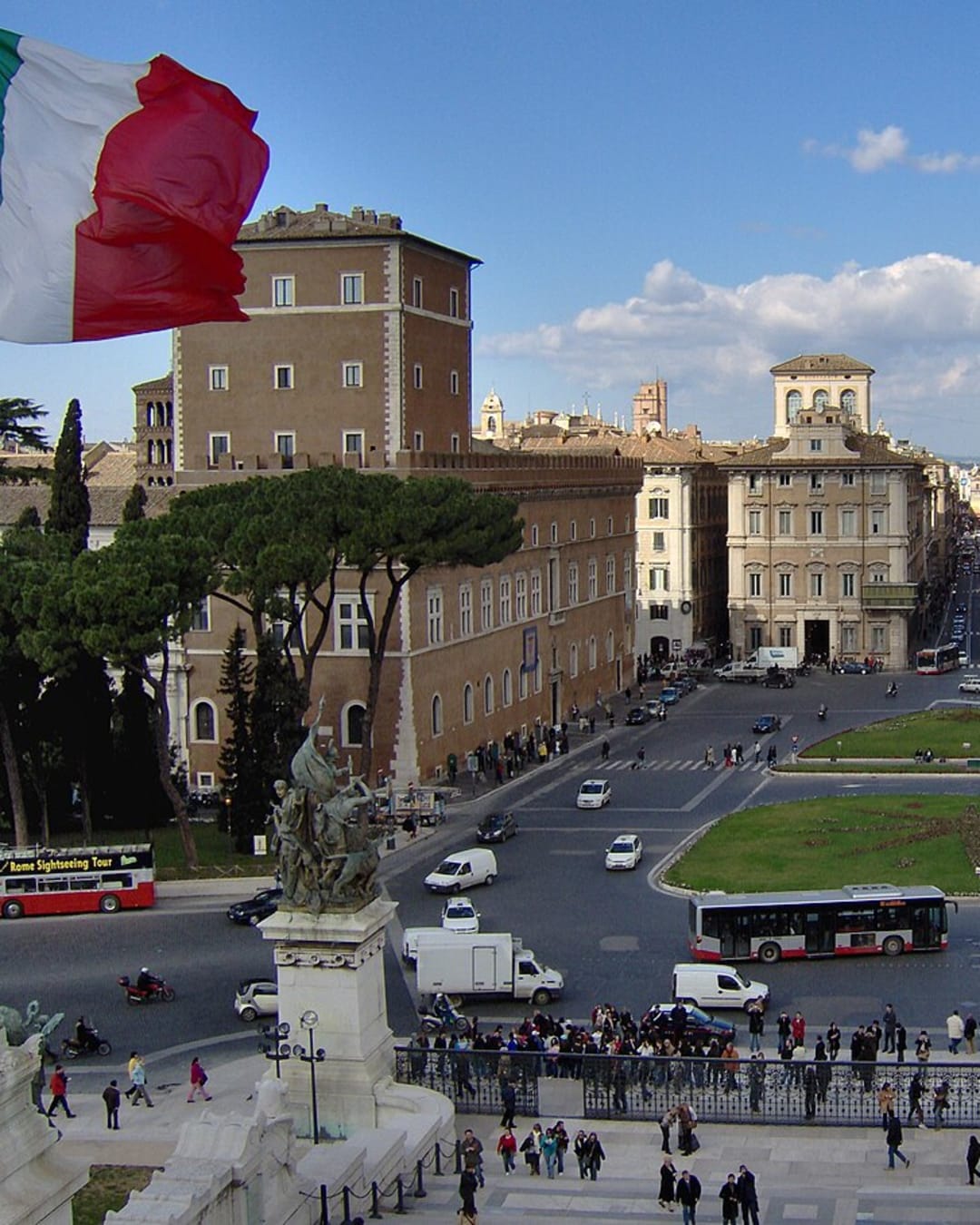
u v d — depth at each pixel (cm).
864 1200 4681
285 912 5250
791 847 9088
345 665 11094
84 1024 6228
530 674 13700
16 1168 2684
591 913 8056
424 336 12262
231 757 9431
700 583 19325
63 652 8631
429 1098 5259
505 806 10769
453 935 6831
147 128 2594
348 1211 4312
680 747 13012
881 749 12169
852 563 17975
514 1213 4609
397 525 9488
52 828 9838
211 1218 3562
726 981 6588
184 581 8806
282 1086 4444
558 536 14525
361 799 5300
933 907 7281
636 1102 5566
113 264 2597
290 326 11956
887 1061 5919
